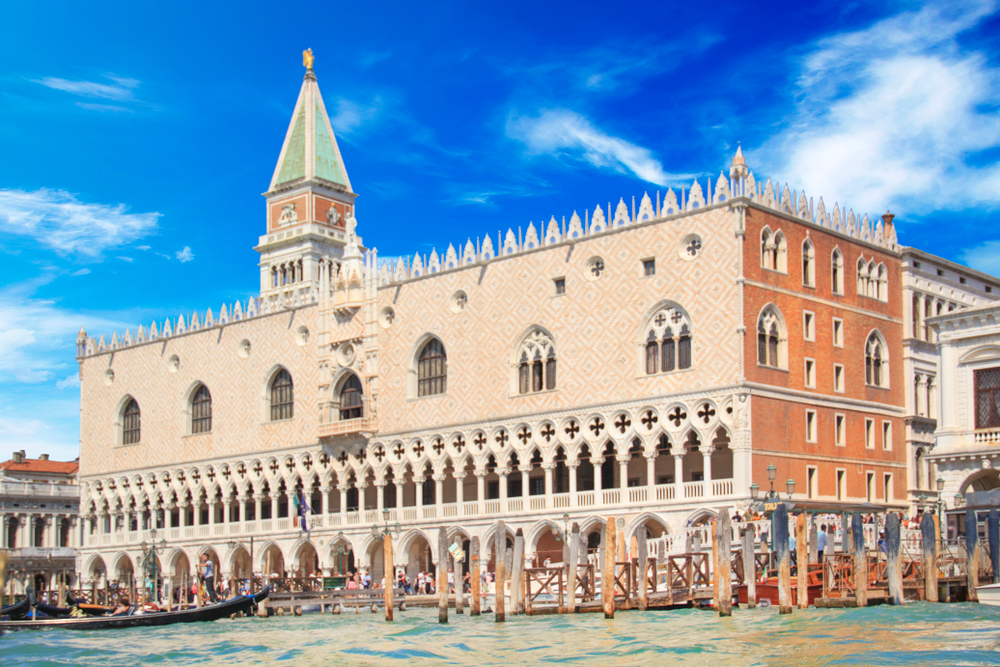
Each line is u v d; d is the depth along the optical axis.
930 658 39.34
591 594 59.66
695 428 76.06
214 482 107.88
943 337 70.94
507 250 87.88
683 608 56.81
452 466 93.06
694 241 77.56
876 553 59.56
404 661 45.00
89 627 62.81
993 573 56.53
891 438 85.38
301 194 145.38
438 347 92.56
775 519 56.84
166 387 113.62
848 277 83.88
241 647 52.59
